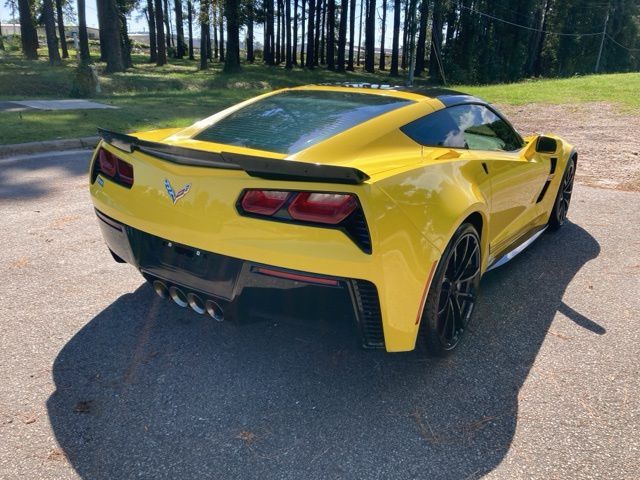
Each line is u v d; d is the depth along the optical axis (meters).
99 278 3.64
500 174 3.21
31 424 2.22
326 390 2.51
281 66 57.56
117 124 10.29
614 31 57.69
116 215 2.75
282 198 2.15
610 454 2.12
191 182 2.38
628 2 57.06
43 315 3.12
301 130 2.74
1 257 3.93
